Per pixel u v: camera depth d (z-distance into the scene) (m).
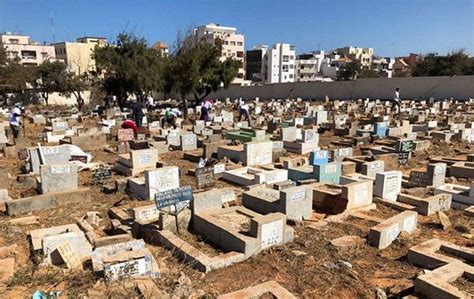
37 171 10.21
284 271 5.06
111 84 31.78
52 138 15.91
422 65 57.53
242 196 7.75
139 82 29.69
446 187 8.53
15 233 6.45
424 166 11.35
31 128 21.14
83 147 14.83
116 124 19.84
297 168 9.76
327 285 4.73
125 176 10.44
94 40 87.75
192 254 5.35
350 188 7.33
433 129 17.42
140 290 4.30
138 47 31.31
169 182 8.63
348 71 76.56
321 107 29.23
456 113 24.41
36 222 7.07
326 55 116.38
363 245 5.88
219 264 5.16
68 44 75.31
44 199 7.89
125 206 7.90
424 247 5.37
